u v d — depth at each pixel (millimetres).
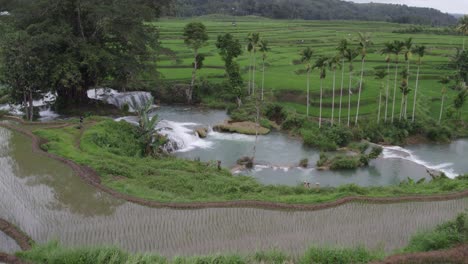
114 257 19219
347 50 56469
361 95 68312
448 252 20031
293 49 107062
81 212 25375
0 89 64500
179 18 189500
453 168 47188
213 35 122500
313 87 71000
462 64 74438
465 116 62656
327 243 22906
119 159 36719
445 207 28031
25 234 22641
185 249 21812
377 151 48312
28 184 29234
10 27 57406
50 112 61469
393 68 87812
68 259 19188
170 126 56719
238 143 54094
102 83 73812
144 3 66938
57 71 54219
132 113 63844
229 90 71312
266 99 67000
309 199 28156
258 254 20703
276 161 47844
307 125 58062
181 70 84750
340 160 46406
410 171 45719
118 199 27203
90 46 58281
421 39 122812
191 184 32156
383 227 25016
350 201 28312
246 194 29812
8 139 39531
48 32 56156
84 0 57188
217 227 24172
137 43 62062
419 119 59188
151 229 23672
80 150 37625
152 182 31844
